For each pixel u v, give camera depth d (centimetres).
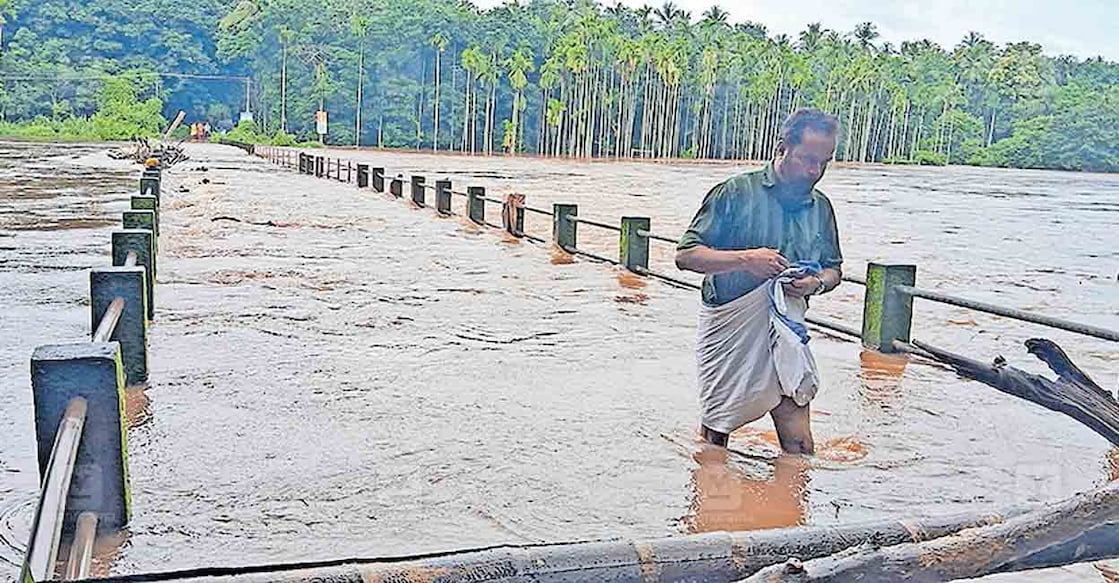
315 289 877
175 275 936
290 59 9294
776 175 408
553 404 519
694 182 3825
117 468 337
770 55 8438
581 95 8744
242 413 483
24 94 8650
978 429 502
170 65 9650
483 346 657
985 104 9688
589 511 377
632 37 9856
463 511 373
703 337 442
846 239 1766
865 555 167
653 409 513
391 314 765
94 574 310
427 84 9331
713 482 410
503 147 9088
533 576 180
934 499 401
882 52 9725
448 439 455
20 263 982
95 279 513
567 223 1202
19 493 374
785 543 193
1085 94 9262
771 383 423
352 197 2139
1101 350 761
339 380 554
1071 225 2308
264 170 3431
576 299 865
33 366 319
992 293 1117
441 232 1419
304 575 174
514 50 9444
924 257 1489
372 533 351
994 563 169
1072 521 171
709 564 188
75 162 3600
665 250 1333
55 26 9600
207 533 344
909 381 600
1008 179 6175
